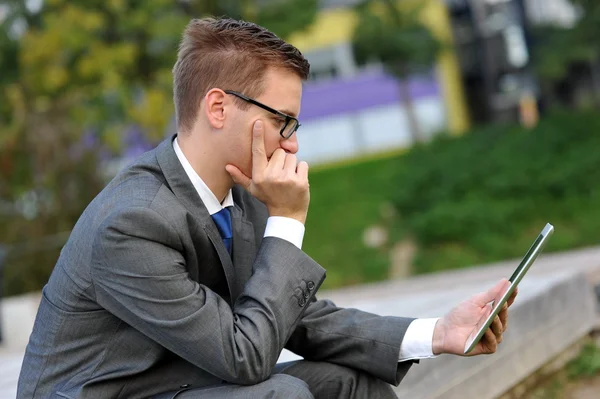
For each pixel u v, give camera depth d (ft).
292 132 7.93
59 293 7.53
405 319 8.46
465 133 64.39
